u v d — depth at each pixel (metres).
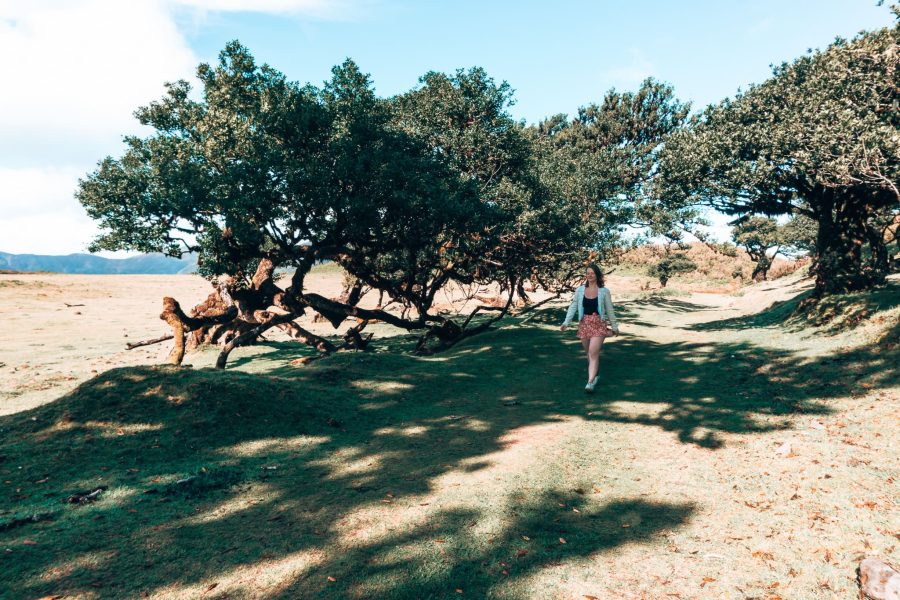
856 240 14.55
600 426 5.99
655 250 29.88
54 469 4.34
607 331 7.62
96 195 10.67
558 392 7.81
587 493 4.09
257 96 11.51
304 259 12.77
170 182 10.41
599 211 19.48
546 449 5.19
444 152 15.19
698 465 4.61
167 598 2.60
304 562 3.00
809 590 2.68
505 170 15.65
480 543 3.26
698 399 6.95
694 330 16.31
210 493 4.07
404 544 3.24
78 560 2.95
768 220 48.91
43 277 53.56
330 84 11.82
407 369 9.21
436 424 6.29
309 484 4.33
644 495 4.02
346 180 11.52
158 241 11.06
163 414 5.50
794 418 5.68
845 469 4.15
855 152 10.42
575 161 20.69
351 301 17.34
